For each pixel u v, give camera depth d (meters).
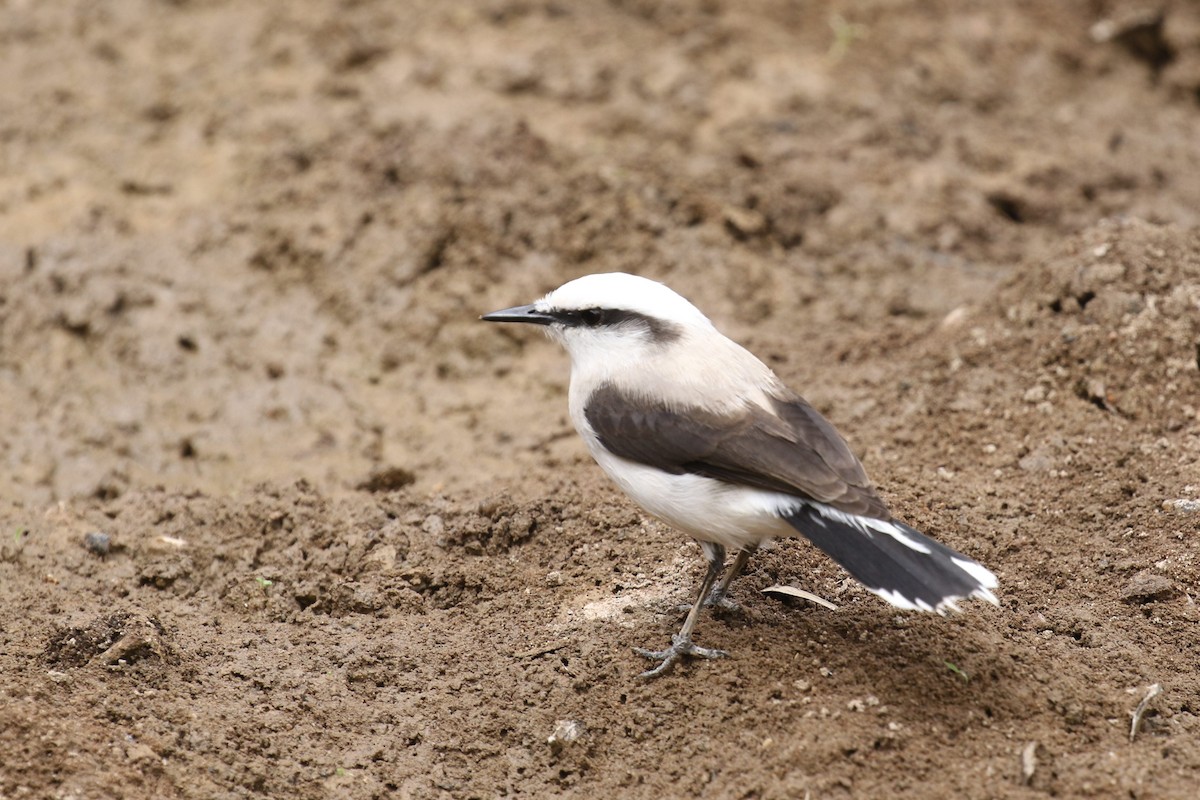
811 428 9.41
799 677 9.32
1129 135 18.86
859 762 8.68
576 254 15.70
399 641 10.32
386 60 19.19
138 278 15.38
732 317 15.16
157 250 15.86
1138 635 9.77
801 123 18.41
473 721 9.51
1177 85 19.83
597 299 10.04
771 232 16.47
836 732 8.84
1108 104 19.56
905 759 8.68
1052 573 10.42
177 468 13.20
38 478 12.84
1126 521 10.87
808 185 17.06
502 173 16.36
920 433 12.29
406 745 9.38
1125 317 12.44
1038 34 20.41
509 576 10.99
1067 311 12.83
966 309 13.88
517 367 14.79
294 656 10.20
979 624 9.80
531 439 13.48
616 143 17.69
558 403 14.16
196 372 14.41
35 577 11.16
